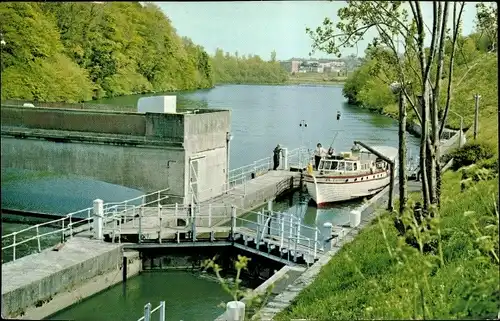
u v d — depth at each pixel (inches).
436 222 267.0
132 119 1005.2
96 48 1974.7
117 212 932.0
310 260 753.6
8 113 964.0
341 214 1295.5
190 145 1003.9
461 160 997.8
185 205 995.3
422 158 599.8
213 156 1079.0
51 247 803.4
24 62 1125.7
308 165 1414.9
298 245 804.6
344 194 1365.7
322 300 528.1
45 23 1243.8
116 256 801.6
